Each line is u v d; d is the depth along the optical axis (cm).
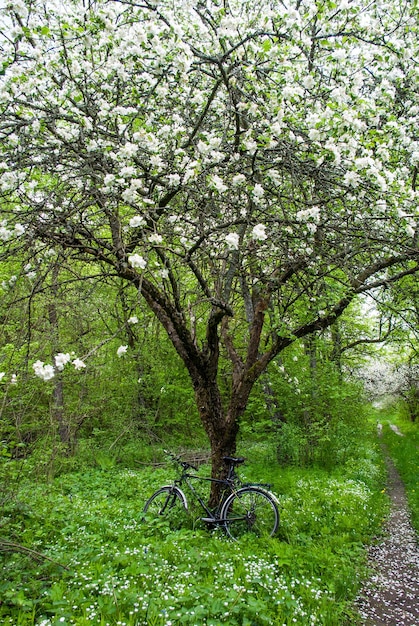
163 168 420
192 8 406
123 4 393
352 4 392
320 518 604
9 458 480
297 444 990
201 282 551
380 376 2006
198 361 577
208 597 323
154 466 998
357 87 407
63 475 800
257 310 623
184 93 457
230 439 580
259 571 388
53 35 380
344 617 371
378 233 442
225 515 533
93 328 972
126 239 484
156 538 473
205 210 423
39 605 319
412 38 494
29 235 371
